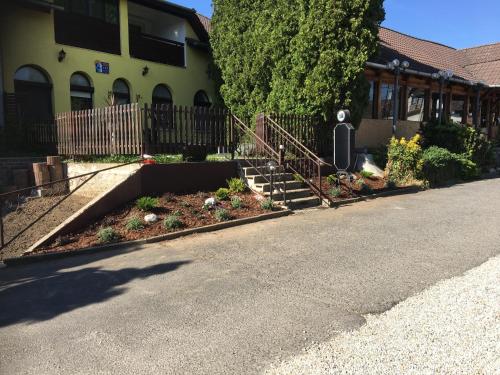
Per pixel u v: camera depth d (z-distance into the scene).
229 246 6.71
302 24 12.84
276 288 4.84
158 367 3.28
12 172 10.32
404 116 18.25
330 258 5.93
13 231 7.87
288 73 13.50
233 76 16.38
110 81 15.62
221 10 16.91
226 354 3.43
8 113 12.39
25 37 13.22
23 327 4.09
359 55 11.84
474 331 3.66
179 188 9.17
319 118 12.66
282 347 3.51
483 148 16.72
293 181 10.64
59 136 11.22
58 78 14.08
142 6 16.91
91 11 15.23
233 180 9.97
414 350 3.40
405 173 13.10
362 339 3.60
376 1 12.06
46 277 5.59
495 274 5.05
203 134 10.27
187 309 4.34
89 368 3.31
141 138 9.12
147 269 5.70
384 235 7.19
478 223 7.95
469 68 23.61
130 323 4.06
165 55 17.94
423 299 4.37
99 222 7.60
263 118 11.38
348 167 11.16
